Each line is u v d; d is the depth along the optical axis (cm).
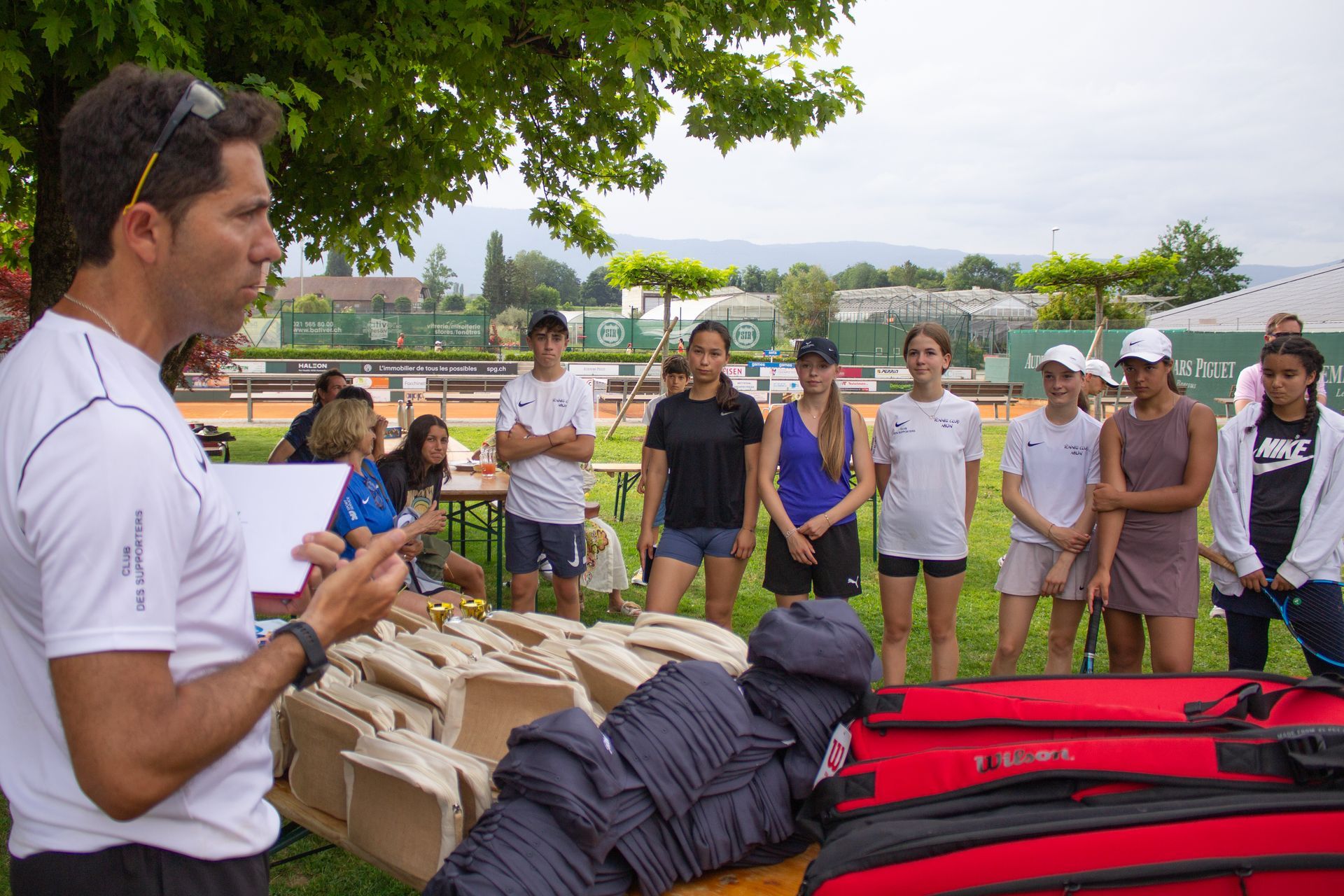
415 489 582
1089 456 433
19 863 122
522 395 531
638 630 284
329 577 132
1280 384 393
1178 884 168
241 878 130
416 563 513
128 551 108
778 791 211
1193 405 394
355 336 3306
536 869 179
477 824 193
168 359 546
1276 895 167
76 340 115
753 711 223
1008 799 191
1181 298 6738
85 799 119
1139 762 189
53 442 107
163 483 113
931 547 444
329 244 659
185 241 119
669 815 194
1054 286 2316
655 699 209
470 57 473
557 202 749
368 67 431
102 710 106
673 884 198
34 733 120
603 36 443
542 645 289
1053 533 429
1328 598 390
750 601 721
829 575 455
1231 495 407
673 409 480
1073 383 431
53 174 444
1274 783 184
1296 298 4238
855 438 467
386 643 295
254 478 165
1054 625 444
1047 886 170
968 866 173
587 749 190
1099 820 174
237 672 119
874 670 235
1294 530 396
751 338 3319
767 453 461
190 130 117
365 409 462
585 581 659
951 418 446
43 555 107
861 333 3338
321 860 353
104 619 106
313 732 246
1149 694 252
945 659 452
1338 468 387
